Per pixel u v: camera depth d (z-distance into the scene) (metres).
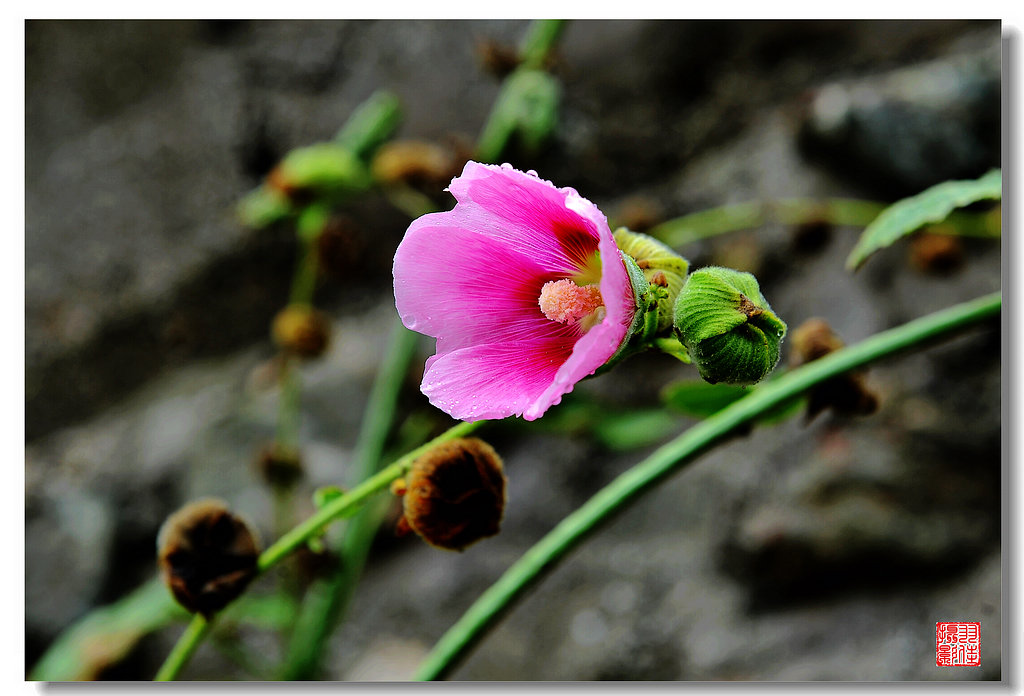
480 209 0.88
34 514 1.67
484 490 0.90
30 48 1.79
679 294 0.88
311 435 1.65
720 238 1.61
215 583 0.93
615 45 1.71
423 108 1.74
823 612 1.39
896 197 1.56
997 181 0.96
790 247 1.54
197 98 1.77
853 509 1.39
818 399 0.96
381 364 1.67
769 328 0.87
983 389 1.41
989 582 1.33
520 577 0.95
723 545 1.46
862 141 1.54
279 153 1.76
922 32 1.62
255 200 1.38
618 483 0.95
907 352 0.94
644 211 1.31
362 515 1.18
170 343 1.76
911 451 1.41
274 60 1.77
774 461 1.47
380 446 1.24
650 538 1.54
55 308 1.76
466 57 1.73
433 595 1.56
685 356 0.87
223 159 1.76
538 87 1.26
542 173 1.67
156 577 1.65
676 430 1.57
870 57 1.64
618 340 0.85
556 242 0.88
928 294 1.49
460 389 0.87
